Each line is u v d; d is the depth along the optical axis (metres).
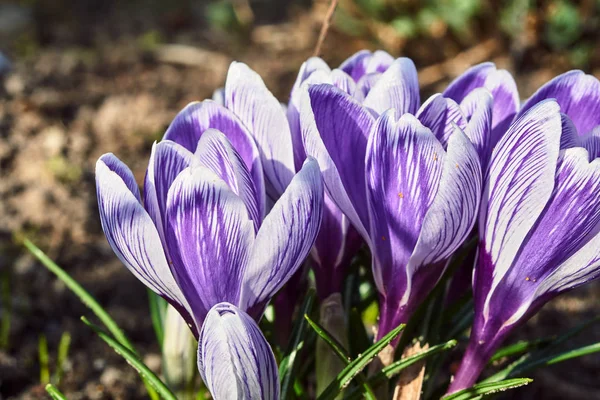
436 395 0.42
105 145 0.84
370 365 0.38
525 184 0.33
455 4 1.02
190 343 0.41
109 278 0.66
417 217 0.34
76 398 0.53
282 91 0.99
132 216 0.32
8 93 0.92
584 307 0.65
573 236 0.33
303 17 1.21
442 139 0.35
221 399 0.33
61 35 1.17
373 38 1.09
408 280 0.35
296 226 0.33
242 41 1.15
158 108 0.92
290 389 0.39
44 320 0.61
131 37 1.17
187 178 0.32
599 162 0.32
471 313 0.43
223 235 0.32
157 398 0.43
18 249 0.69
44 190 0.76
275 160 0.36
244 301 0.33
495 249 0.34
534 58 1.04
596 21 1.02
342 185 0.34
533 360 0.41
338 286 0.38
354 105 0.34
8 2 1.26
